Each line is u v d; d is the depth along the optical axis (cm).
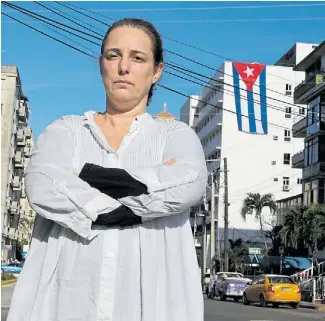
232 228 7206
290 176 7425
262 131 2294
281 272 4181
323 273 3222
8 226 6700
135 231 209
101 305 202
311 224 3634
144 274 207
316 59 4656
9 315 209
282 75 7438
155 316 206
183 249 215
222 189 7275
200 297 213
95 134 222
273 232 4997
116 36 229
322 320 1798
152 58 233
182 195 205
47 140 219
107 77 229
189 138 223
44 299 207
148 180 204
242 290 3067
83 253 206
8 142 5931
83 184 203
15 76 5988
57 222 202
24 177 214
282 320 1727
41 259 213
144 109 235
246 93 2300
